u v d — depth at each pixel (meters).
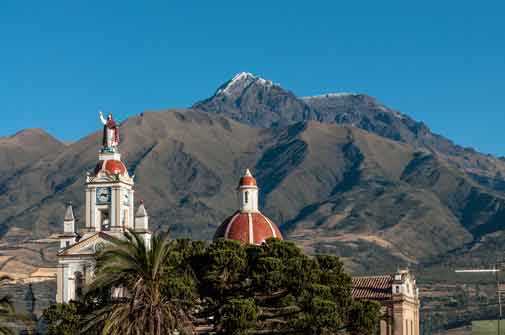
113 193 172.38
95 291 108.50
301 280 128.38
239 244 137.12
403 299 187.75
